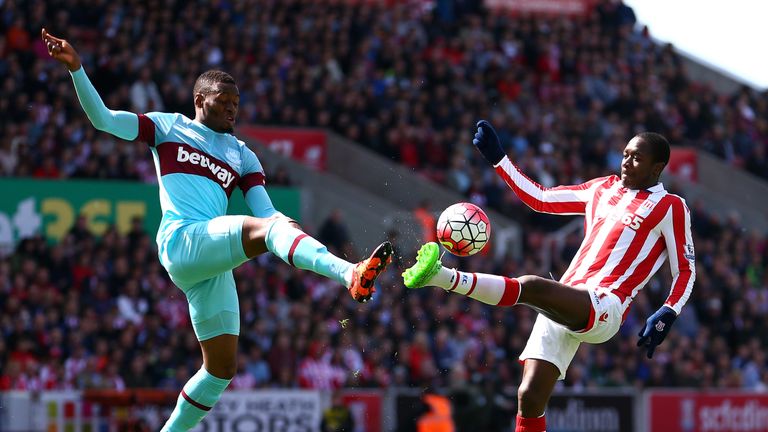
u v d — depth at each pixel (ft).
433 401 162.09
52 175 191.72
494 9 294.05
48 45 69.26
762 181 282.56
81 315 165.07
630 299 78.48
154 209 197.26
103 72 201.26
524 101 251.60
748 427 186.39
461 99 239.09
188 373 160.86
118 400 148.36
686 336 209.26
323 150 226.38
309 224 209.26
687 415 181.16
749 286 228.43
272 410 155.12
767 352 217.56
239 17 236.63
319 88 231.50
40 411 143.84
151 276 176.45
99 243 177.78
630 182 80.12
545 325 81.46
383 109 232.73
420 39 256.11
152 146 75.66
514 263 204.95
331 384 172.35
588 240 80.23
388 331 181.57
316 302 183.93
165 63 213.05
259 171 79.05
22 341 156.76
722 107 289.33
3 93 193.26
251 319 174.81
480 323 188.85
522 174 83.56
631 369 191.31
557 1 299.99
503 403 165.17
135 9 217.56
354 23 248.32
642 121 267.59
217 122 76.23
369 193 225.35
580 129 248.52
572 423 171.63
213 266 72.02
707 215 242.58
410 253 211.00
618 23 298.15
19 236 187.83
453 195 222.89
